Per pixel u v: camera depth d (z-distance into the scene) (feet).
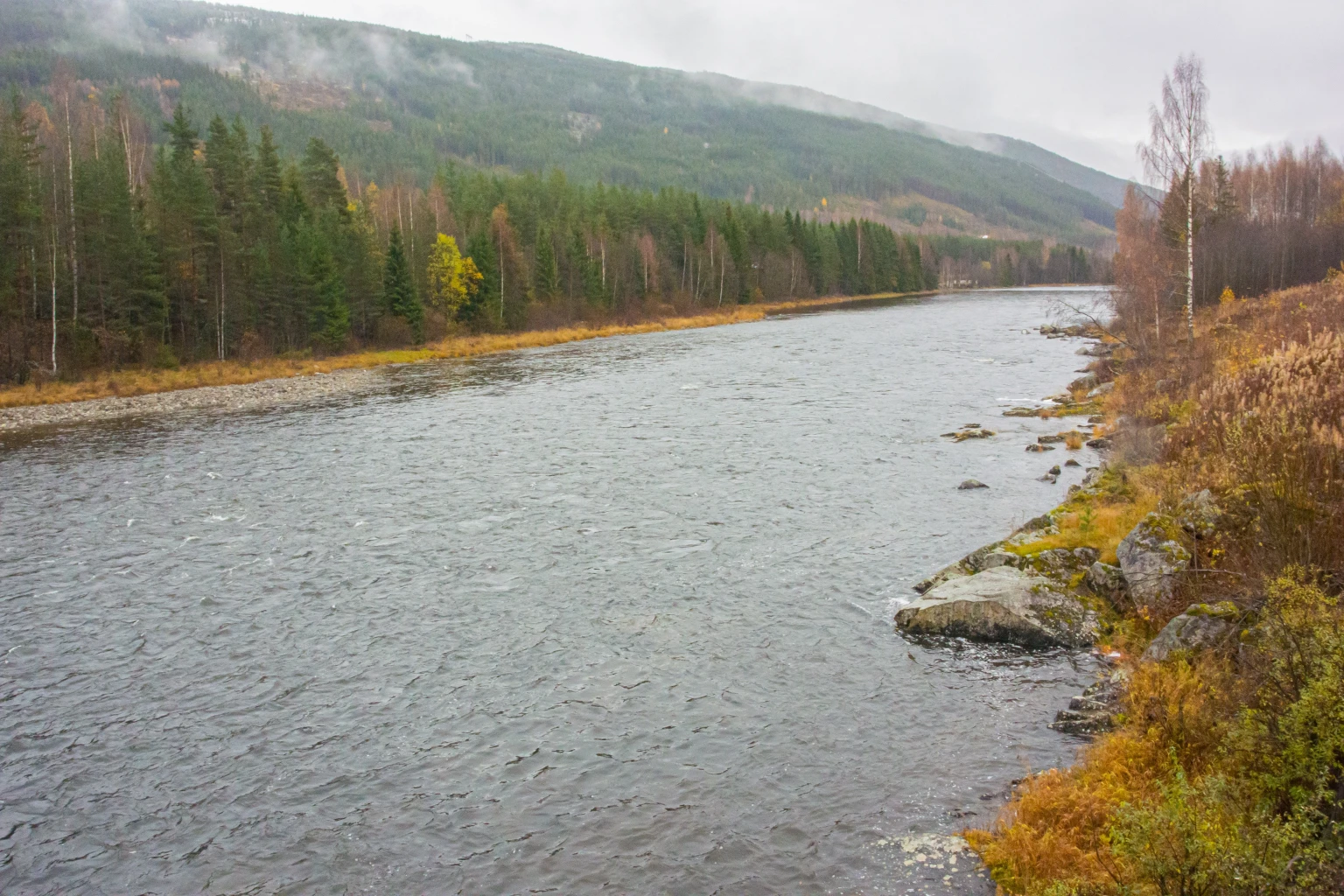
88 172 215.72
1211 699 40.04
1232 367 101.71
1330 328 105.19
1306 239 240.12
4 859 39.81
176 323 232.12
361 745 48.42
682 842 38.96
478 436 133.49
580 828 40.34
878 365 199.62
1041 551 65.10
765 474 103.19
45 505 100.58
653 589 69.15
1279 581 39.09
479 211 381.19
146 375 201.05
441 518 90.48
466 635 62.03
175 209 225.35
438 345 276.00
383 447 127.65
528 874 37.37
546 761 45.98
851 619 61.98
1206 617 47.24
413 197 374.02
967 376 177.37
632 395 169.07
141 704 53.72
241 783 45.21
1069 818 36.27
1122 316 167.32
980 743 45.27
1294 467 50.78
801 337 278.05
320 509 95.40
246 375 210.79
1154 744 39.47
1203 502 58.23
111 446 134.72
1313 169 342.85
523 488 101.14
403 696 53.72
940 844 37.47
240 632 63.87
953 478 98.43
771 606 64.80
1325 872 26.43
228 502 99.55
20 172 198.70
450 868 38.06
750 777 43.57
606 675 55.26
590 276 357.61
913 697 50.42
